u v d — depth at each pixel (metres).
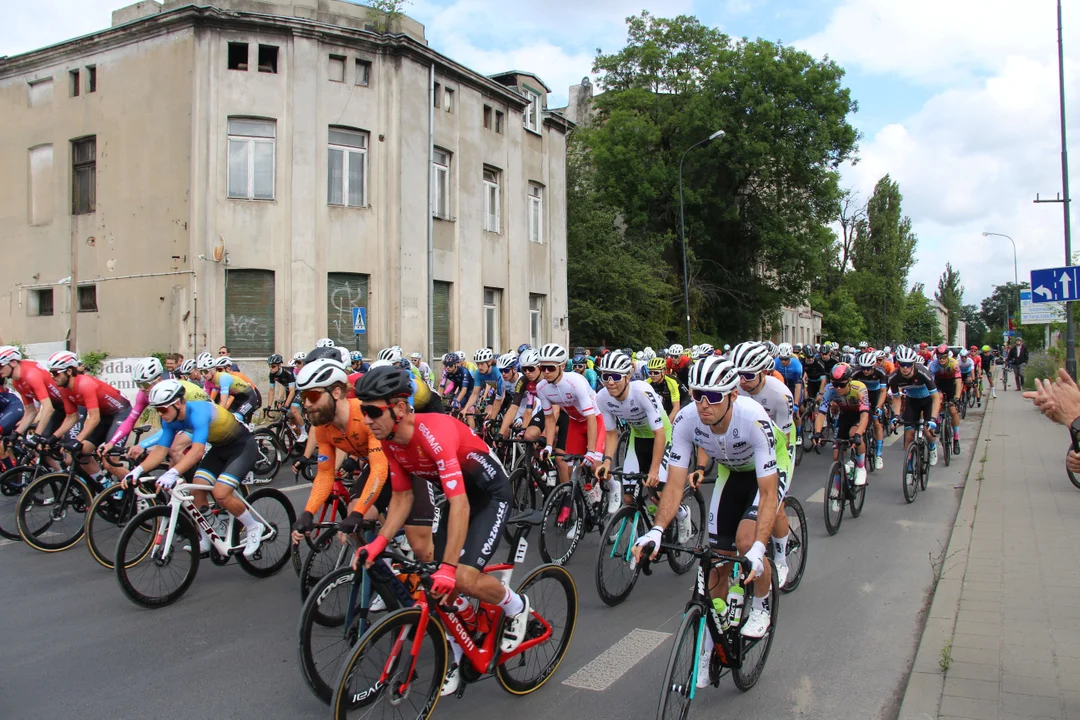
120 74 16.36
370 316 17.09
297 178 16.11
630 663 4.14
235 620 4.80
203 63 15.59
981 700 3.49
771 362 5.61
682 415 3.99
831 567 5.92
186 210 15.48
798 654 4.23
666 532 5.77
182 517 5.19
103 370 14.65
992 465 10.39
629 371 5.55
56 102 17.28
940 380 11.02
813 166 31.05
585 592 5.46
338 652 3.55
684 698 3.17
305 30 16.12
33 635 4.52
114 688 3.81
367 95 17.00
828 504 6.86
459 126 19.23
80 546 6.63
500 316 21.17
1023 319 15.99
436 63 18.22
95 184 16.89
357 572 3.53
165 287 15.67
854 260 61.44
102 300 16.59
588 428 6.03
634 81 32.78
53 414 7.33
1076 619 4.52
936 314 92.44
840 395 7.64
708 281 35.31
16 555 6.33
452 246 19.08
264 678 3.94
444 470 3.25
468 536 3.43
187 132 15.50
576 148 32.56
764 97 29.88
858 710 3.55
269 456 9.76
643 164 31.66
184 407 5.18
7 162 18.11
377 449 4.09
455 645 3.38
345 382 4.17
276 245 16.00
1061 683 3.66
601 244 27.59
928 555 6.22
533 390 6.88
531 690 3.77
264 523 5.59
